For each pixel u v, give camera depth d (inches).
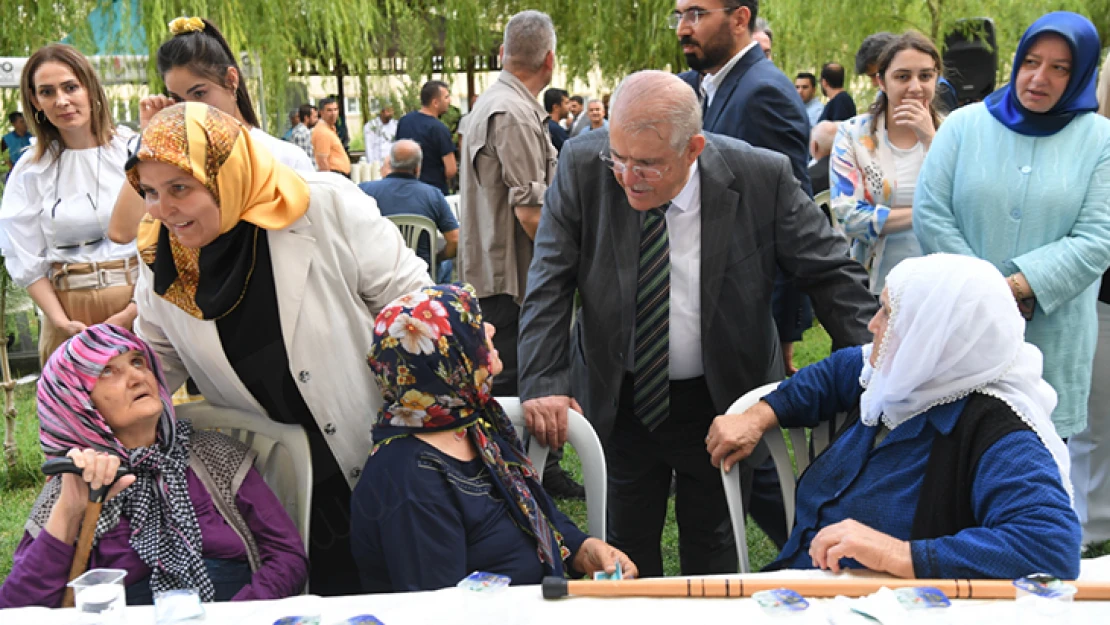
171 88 96.6
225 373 78.6
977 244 103.5
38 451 156.4
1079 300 102.0
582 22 305.3
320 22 246.5
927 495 68.0
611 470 97.3
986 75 169.9
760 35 169.6
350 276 79.7
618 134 77.4
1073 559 60.6
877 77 125.7
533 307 90.0
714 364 88.0
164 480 75.0
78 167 122.3
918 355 67.4
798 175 112.3
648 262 86.1
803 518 77.0
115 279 125.0
